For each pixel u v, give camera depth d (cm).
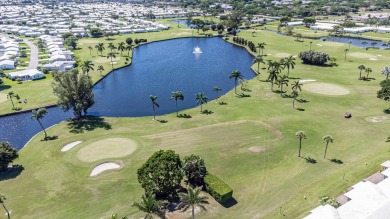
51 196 7306
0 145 8450
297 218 6178
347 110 11750
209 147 9281
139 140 9875
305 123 10700
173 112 12638
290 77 16150
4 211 6856
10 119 12169
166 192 7000
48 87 15300
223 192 6762
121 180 7788
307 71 17200
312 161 8344
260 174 7862
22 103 13300
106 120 11756
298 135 8319
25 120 12131
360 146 9038
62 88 11519
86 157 8906
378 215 5897
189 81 16800
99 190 7444
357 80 15300
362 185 6788
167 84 16362
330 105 12294
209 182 7081
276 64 14900
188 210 6619
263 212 6500
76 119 11906
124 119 11825
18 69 18400
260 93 14025
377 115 11194
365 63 18488
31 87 15362
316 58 18150
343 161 8275
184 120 11438
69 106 11869
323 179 7475
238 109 12256
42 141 10125
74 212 6738
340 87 14362
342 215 5906
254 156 8700
